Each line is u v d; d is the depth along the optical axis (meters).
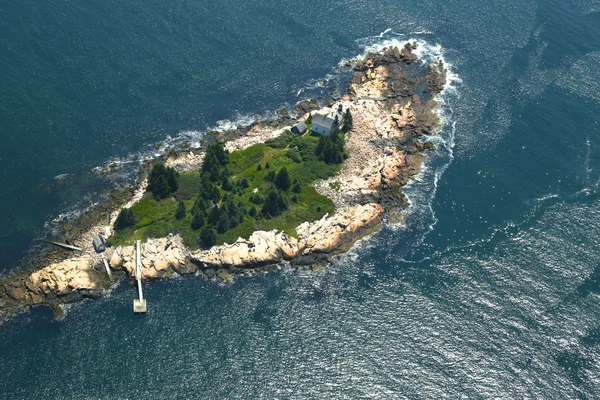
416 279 128.62
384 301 123.94
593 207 145.88
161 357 112.75
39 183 147.75
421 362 113.00
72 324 117.88
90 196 145.38
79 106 169.00
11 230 136.25
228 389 108.19
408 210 145.38
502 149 163.50
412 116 171.38
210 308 121.69
